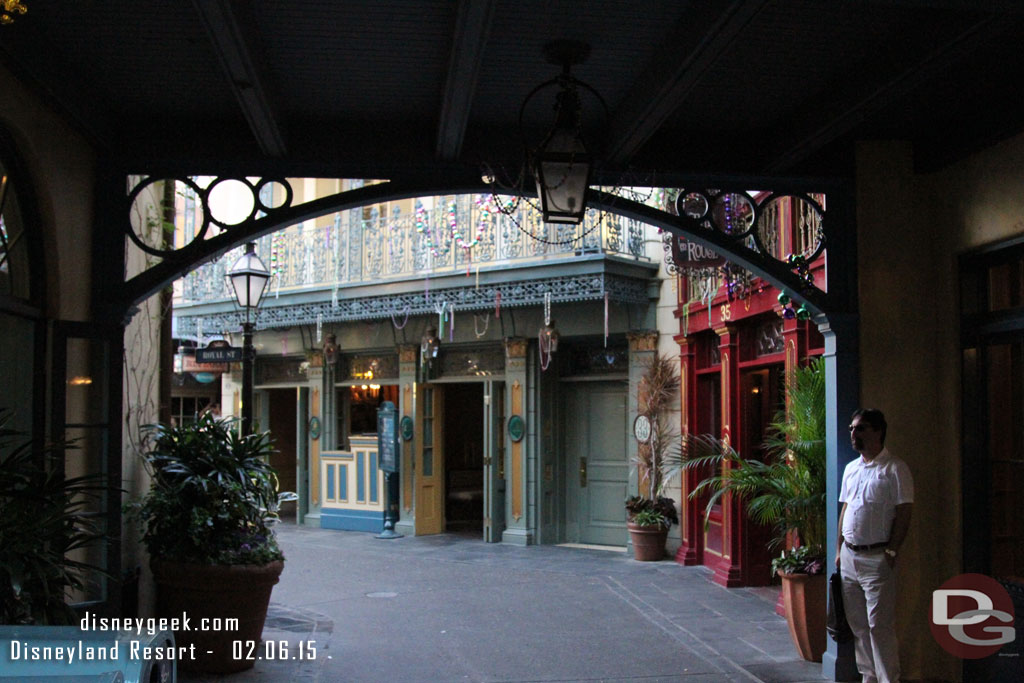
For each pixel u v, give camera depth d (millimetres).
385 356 15656
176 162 6023
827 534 6637
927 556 6395
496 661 7250
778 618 8789
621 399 13453
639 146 5980
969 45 4453
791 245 8953
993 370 6180
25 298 5320
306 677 6641
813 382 7312
